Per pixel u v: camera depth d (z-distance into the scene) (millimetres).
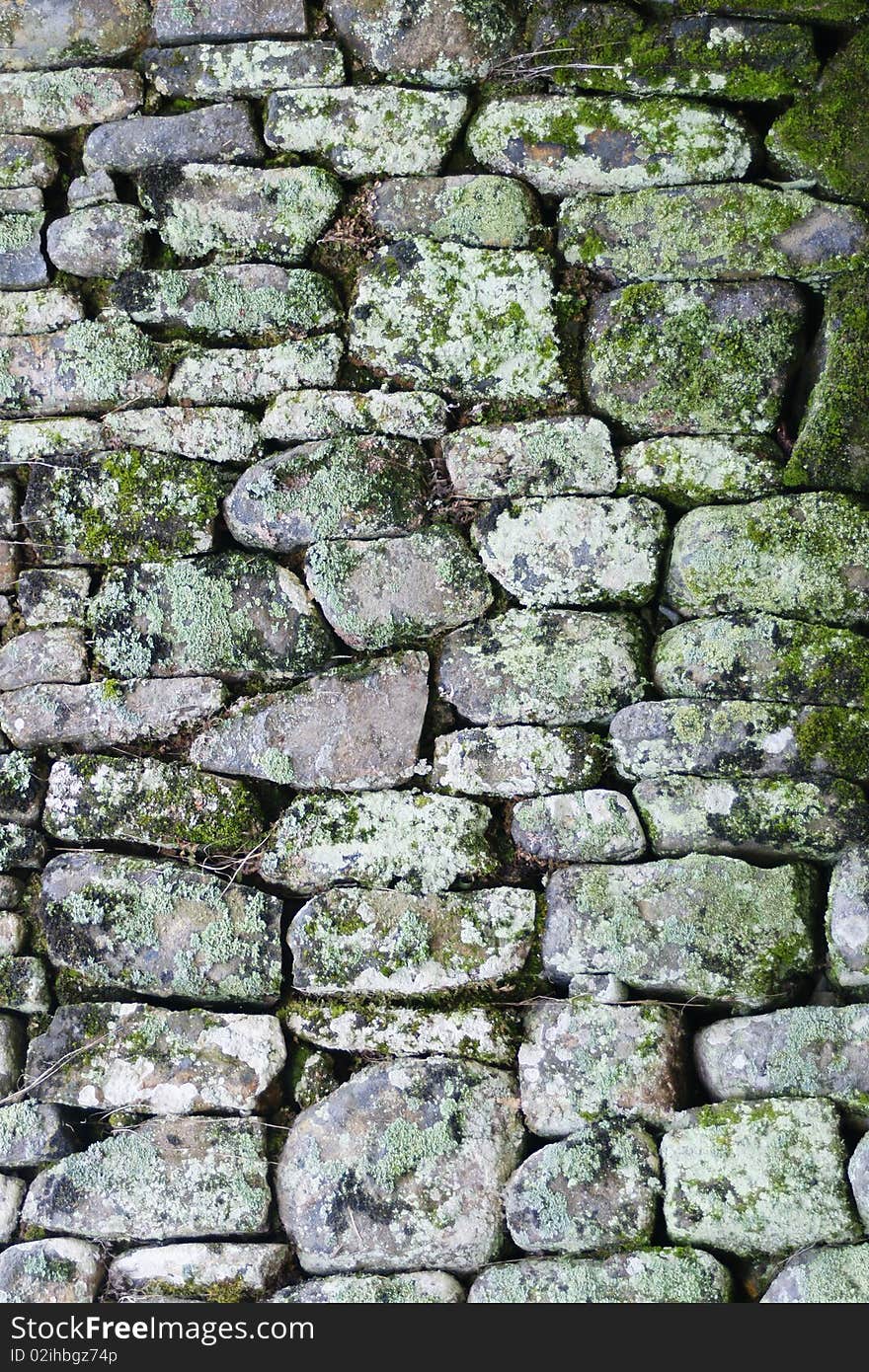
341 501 2561
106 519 2627
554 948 2393
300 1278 2375
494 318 2566
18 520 2670
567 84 2578
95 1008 2512
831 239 2471
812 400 2459
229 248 2658
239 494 2582
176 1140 2418
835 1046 2230
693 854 2391
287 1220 2369
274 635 2578
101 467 2627
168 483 2617
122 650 2611
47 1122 2453
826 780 2355
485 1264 2309
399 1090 2375
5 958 2559
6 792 2609
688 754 2396
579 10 2555
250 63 2648
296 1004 2484
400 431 2584
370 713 2541
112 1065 2465
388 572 2555
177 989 2500
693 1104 2336
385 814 2514
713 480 2484
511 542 2531
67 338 2643
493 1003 2430
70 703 2613
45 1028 2555
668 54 2525
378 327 2592
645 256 2539
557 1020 2357
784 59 2502
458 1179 2318
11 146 2699
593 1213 2246
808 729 2363
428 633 2562
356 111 2621
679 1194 2221
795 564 2436
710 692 2420
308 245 2641
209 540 2615
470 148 2615
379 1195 2318
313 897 2500
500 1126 2348
